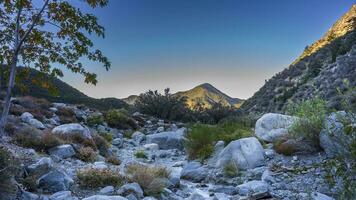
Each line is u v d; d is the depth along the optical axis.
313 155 9.47
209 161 11.48
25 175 7.32
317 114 9.73
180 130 19.30
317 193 6.79
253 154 10.36
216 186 9.11
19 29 7.52
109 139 17.33
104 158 12.41
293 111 11.27
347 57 55.75
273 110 60.84
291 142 10.23
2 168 5.75
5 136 10.65
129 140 18.33
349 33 77.00
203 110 29.27
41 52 7.46
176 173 10.57
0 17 7.39
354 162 3.53
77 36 7.34
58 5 7.19
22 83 7.95
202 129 13.59
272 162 9.91
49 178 7.20
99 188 7.87
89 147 12.10
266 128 12.11
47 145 10.95
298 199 6.84
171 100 29.72
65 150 10.91
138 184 8.05
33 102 18.98
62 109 20.12
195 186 9.52
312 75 67.25
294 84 75.69
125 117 22.55
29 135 11.07
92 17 7.26
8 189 5.70
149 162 13.54
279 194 7.42
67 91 54.31
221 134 13.30
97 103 42.19
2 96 18.39
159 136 17.53
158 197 7.98
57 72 7.72
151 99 30.19
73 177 8.33
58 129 13.52
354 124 3.60
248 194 7.74
